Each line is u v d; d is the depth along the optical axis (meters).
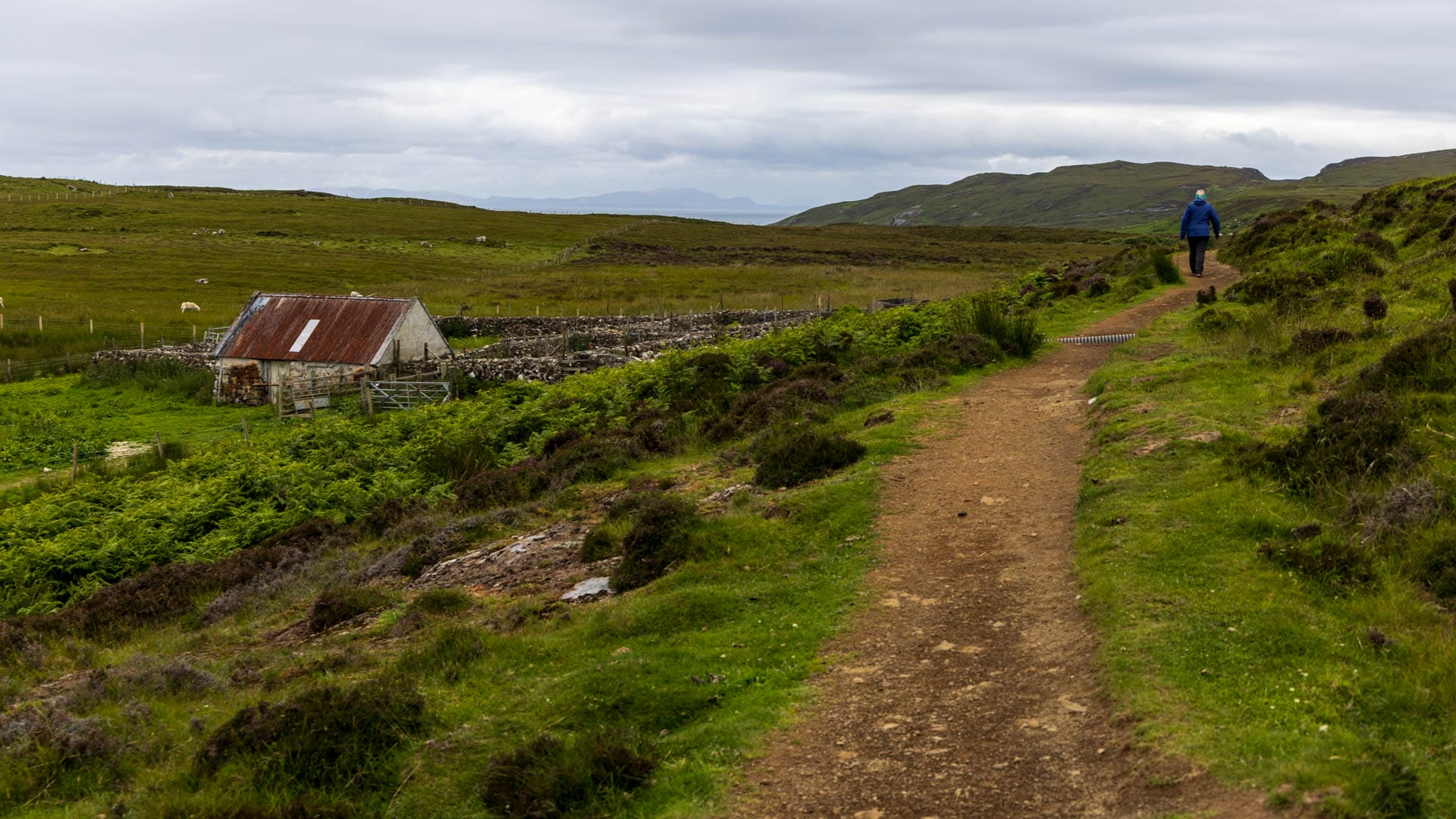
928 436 15.41
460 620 11.89
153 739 9.36
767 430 17.61
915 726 7.59
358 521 19.55
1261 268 27.62
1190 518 10.26
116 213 127.56
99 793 8.47
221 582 16.67
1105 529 10.53
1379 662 7.25
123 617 15.59
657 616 10.10
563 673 9.31
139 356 44.69
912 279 69.94
